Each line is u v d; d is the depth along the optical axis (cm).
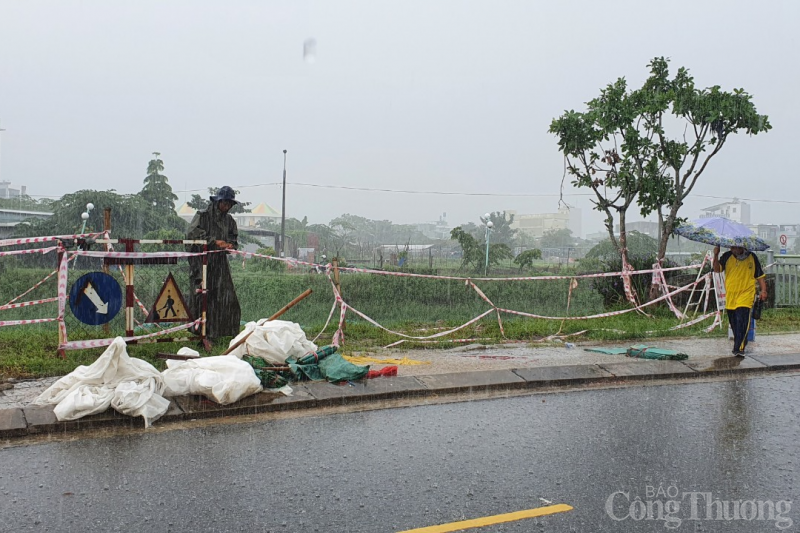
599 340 1129
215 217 982
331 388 741
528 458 549
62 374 775
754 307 1100
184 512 438
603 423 654
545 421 659
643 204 1468
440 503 457
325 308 1664
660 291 1462
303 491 475
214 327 958
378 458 546
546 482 497
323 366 784
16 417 606
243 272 2384
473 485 490
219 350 904
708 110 1351
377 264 3438
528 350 1027
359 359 912
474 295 1942
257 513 438
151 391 641
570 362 927
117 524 420
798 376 890
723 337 1162
